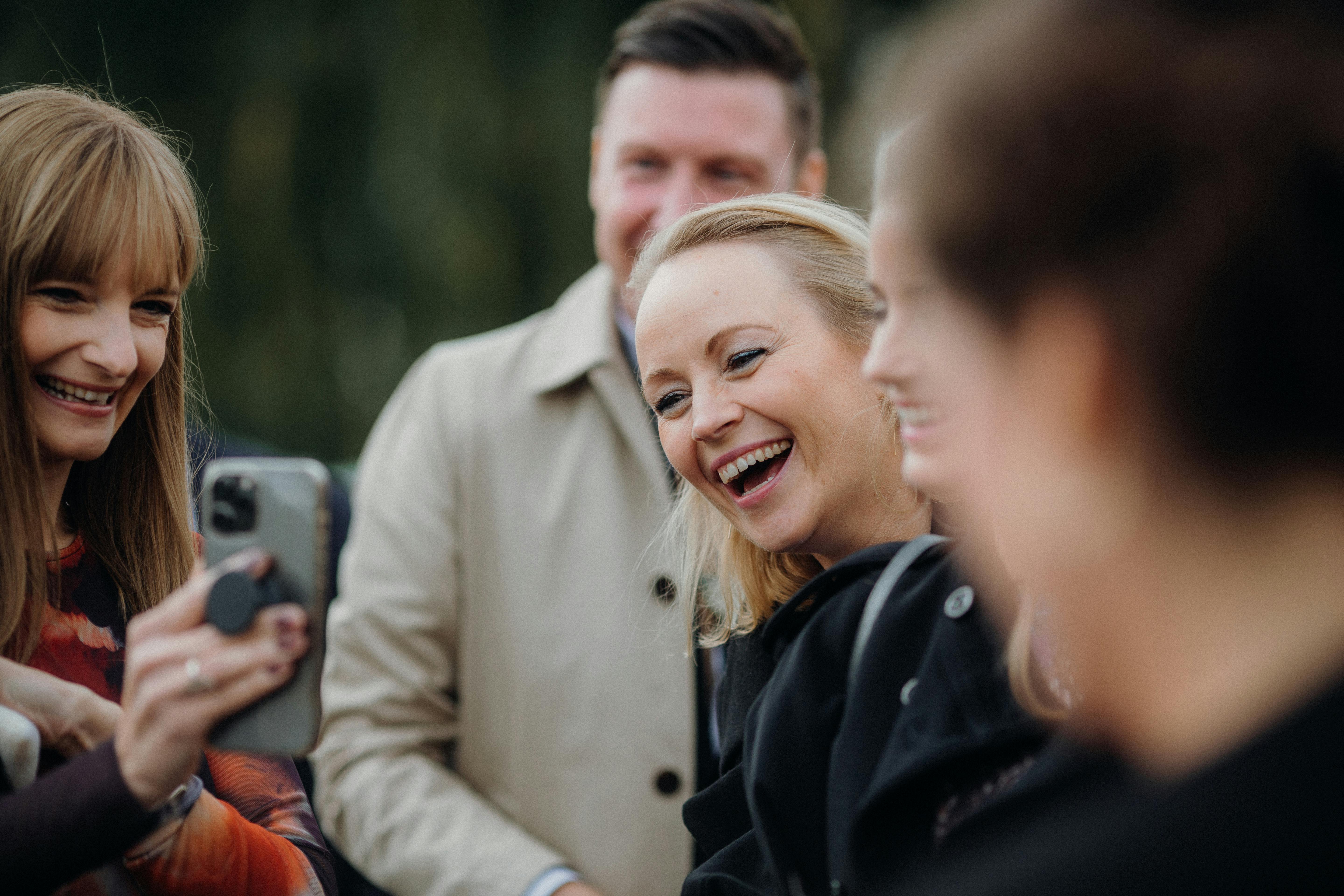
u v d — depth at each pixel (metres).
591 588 1.94
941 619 0.94
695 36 2.17
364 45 4.85
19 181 1.15
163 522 1.36
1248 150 0.48
